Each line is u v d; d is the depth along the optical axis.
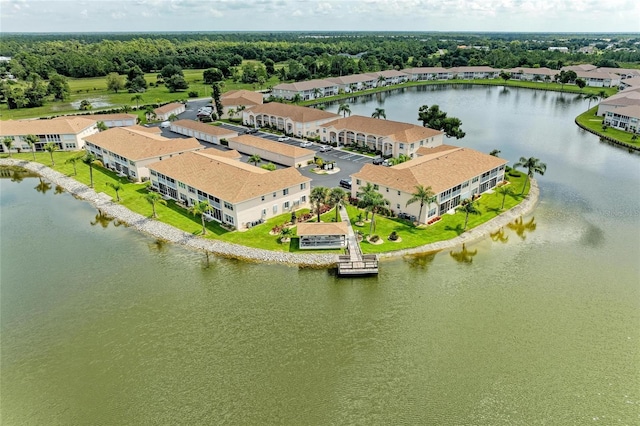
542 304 58.56
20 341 53.09
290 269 67.06
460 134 131.50
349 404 43.81
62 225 83.88
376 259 66.88
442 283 63.53
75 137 130.62
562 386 45.56
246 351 50.72
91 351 51.22
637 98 164.12
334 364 48.72
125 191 98.62
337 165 114.00
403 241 74.19
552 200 92.94
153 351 50.97
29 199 97.12
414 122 165.88
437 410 43.03
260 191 80.00
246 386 46.00
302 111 147.75
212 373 47.69
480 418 42.19
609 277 64.69
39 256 72.50
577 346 50.94
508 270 66.75
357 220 81.50
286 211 85.62
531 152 127.25
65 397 45.22
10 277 66.56
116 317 56.94
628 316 56.06
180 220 83.44
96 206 92.00
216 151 106.94
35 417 43.16
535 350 50.38
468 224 80.62
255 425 41.75
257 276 65.44
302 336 52.97
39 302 60.38
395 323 55.12
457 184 84.75
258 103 181.50
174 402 44.31
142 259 70.81
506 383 46.00
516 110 189.75
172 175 90.62
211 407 43.69
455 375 47.00
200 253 72.00
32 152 129.38
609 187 100.31
